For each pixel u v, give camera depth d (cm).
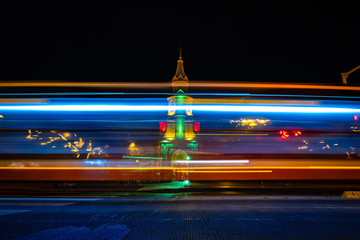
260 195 1146
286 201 967
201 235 477
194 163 1147
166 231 505
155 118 1169
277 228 530
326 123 1112
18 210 765
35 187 1230
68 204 902
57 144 1089
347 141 1098
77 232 497
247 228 528
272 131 1124
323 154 1091
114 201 979
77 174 1085
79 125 1111
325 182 1192
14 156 1068
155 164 1145
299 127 1115
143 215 679
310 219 618
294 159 1094
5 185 1209
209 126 1158
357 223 575
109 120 1133
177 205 868
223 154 1137
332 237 461
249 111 1142
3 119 1069
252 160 1115
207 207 819
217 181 1162
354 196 1057
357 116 1116
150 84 1187
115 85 1159
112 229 522
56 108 1104
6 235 475
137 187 1192
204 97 1176
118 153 1132
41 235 475
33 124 1083
